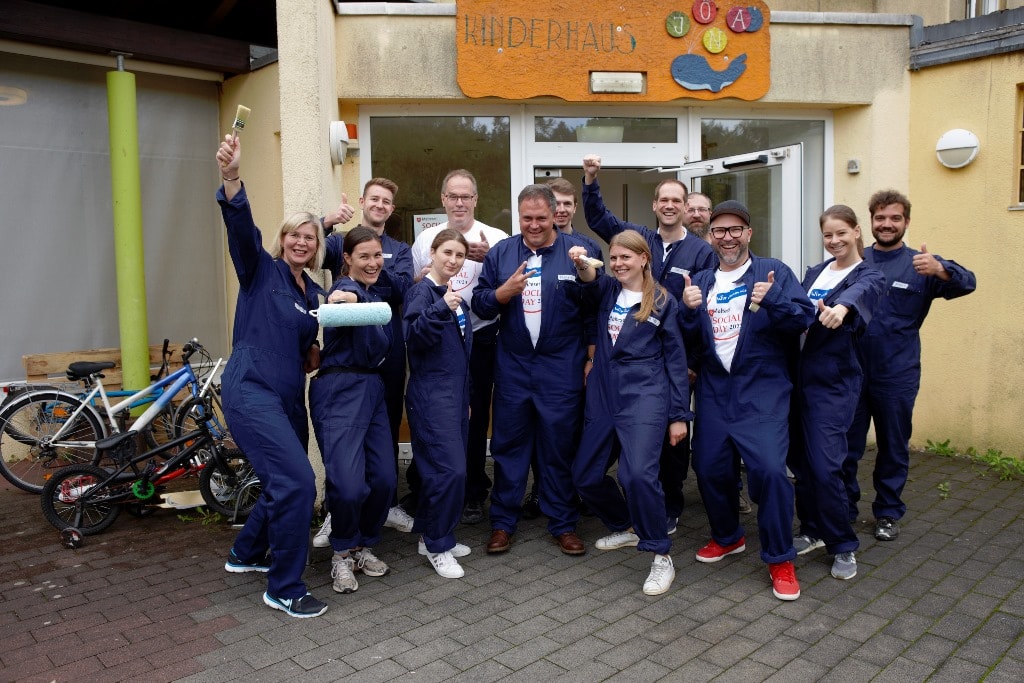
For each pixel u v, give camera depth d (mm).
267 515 3824
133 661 3115
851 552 3883
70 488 4551
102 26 5906
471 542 4441
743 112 6277
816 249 6516
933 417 6223
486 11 5656
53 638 3312
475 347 4594
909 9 7359
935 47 6000
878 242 4539
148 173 6664
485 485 4848
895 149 6211
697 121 6242
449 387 3934
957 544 4285
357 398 3744
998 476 5512
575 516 4359
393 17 5617
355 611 3559
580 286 4105
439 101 5828
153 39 6145
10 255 6055
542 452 4324
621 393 3895
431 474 3930
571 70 5777
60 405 5461
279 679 2980
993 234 5832
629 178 7352
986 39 5742
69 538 4355
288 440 3457
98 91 6395
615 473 5961
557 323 4199
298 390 3666
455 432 3939
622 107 6133
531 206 4098
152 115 6664
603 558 4184
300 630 3373
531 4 5703
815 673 2990
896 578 3857
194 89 6883
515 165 6090
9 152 6016
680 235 4680
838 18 6027
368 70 5625
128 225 6148
